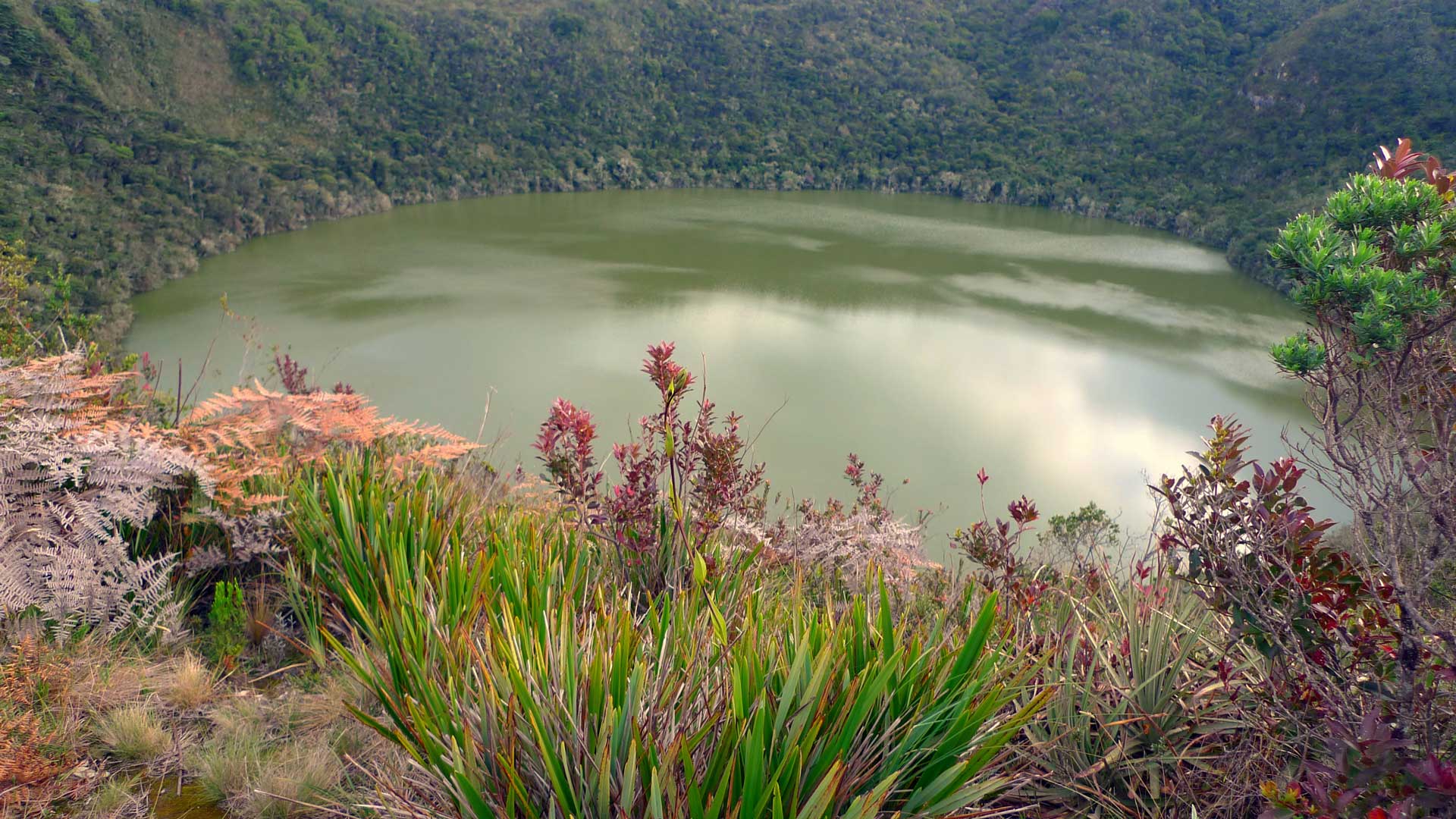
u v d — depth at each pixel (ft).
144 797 6.86
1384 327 5.66
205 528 10.55
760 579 10.48
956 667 6.61
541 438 9.69
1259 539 6.59
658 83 456.04
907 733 5.98
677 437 9.95
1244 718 7.27
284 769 7.07
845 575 12.66
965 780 5.82
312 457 12.03
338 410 12.75
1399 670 6.38
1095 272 271.90
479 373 160.66
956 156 433.48
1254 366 182.39
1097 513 19.98
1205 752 7.38
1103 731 7.57
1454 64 325.01
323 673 8.66
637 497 9.37
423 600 8.13
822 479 113.39
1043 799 7.32
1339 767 5.55
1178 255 302.45
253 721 7.89
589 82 437.99
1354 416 6.33
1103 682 8.11
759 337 193.16
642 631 7.46
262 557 10.66
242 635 9.41
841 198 410.72
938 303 230.27
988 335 200.64
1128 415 151.94
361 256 264.52
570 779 5.49
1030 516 9.95
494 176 385.91
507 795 5.56
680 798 5.31
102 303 178.70
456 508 11.43
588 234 312.91
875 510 14.75
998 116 447.83
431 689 6.42
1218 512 6.89
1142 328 209.87
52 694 7.58
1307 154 333.62
